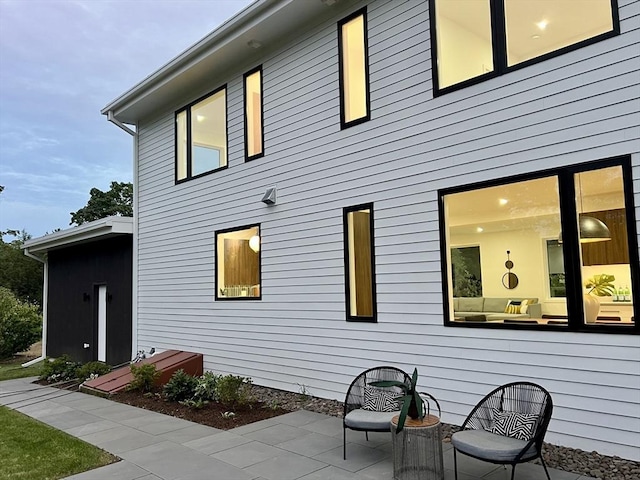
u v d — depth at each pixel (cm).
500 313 482
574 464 371
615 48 394
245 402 588
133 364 782
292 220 672
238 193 763
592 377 393
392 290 545
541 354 423
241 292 753
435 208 509
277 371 681
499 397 377
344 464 389
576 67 415
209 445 448
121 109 958
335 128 620
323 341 621
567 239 415
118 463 409
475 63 484
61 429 530
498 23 467
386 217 555
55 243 1168
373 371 454
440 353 497
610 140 393
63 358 932
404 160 539
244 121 759
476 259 502
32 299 2009
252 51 744
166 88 861
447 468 373
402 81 545
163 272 908
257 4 642
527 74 445
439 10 516
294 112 678
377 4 576
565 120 420
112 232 961
